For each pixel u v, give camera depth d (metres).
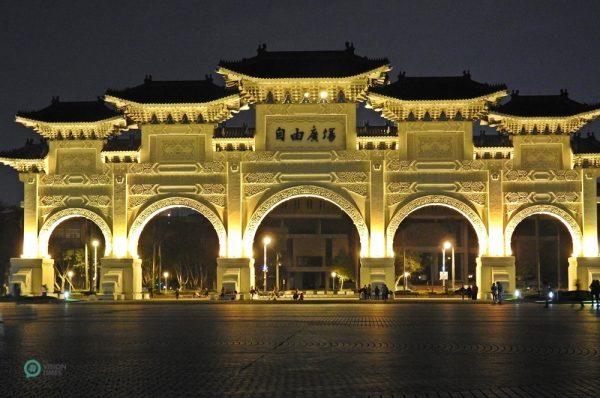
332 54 78.38
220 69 76.75
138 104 77.00
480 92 76.06
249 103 78.94
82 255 124.50
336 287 154.62
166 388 18.27
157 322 42.16
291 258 158.62
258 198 77.44
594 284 61.53
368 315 49.75
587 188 76.44
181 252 137.00
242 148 77.62
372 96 76.56
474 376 19.92
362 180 76.88
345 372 20.75
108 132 79.12
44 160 79.00
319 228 158.50
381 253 76.25
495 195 76.50
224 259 76.69
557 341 29.34
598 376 19.78
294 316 48.66
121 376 20.14
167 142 78.31
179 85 79.19
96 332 34.38
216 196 77.62
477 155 76.88
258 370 21.14
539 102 77.69
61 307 64.50
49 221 79.12
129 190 78.44
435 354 24.81
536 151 77.12
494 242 76.19
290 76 76.06
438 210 149.00
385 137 76.69
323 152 77.06
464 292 82.00
